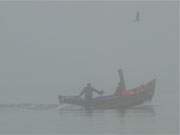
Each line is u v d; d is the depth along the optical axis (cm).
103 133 9431
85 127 10188
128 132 9538
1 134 9381
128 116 11894
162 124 10469
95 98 13188
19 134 9288
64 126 10262
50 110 13412
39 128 10088
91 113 12581
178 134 9262
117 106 13112
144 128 9944
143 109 13262
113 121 11000
